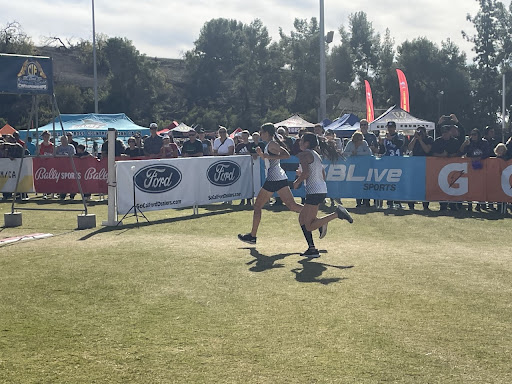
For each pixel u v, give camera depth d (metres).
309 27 91.94
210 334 5.18
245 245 9.49
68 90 73.12
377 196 14.55
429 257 8.49
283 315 5.70
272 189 9.29
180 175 13.32
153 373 4.33
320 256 8.56
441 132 14.92
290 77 91.00
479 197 13.77
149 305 6.08
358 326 5.36
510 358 4.60
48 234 10.70
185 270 7.64
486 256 8.59
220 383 4.15
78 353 4.75
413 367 4.42
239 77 91.25
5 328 5.38
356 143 14.65
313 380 4.19
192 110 82.94
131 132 29.89
